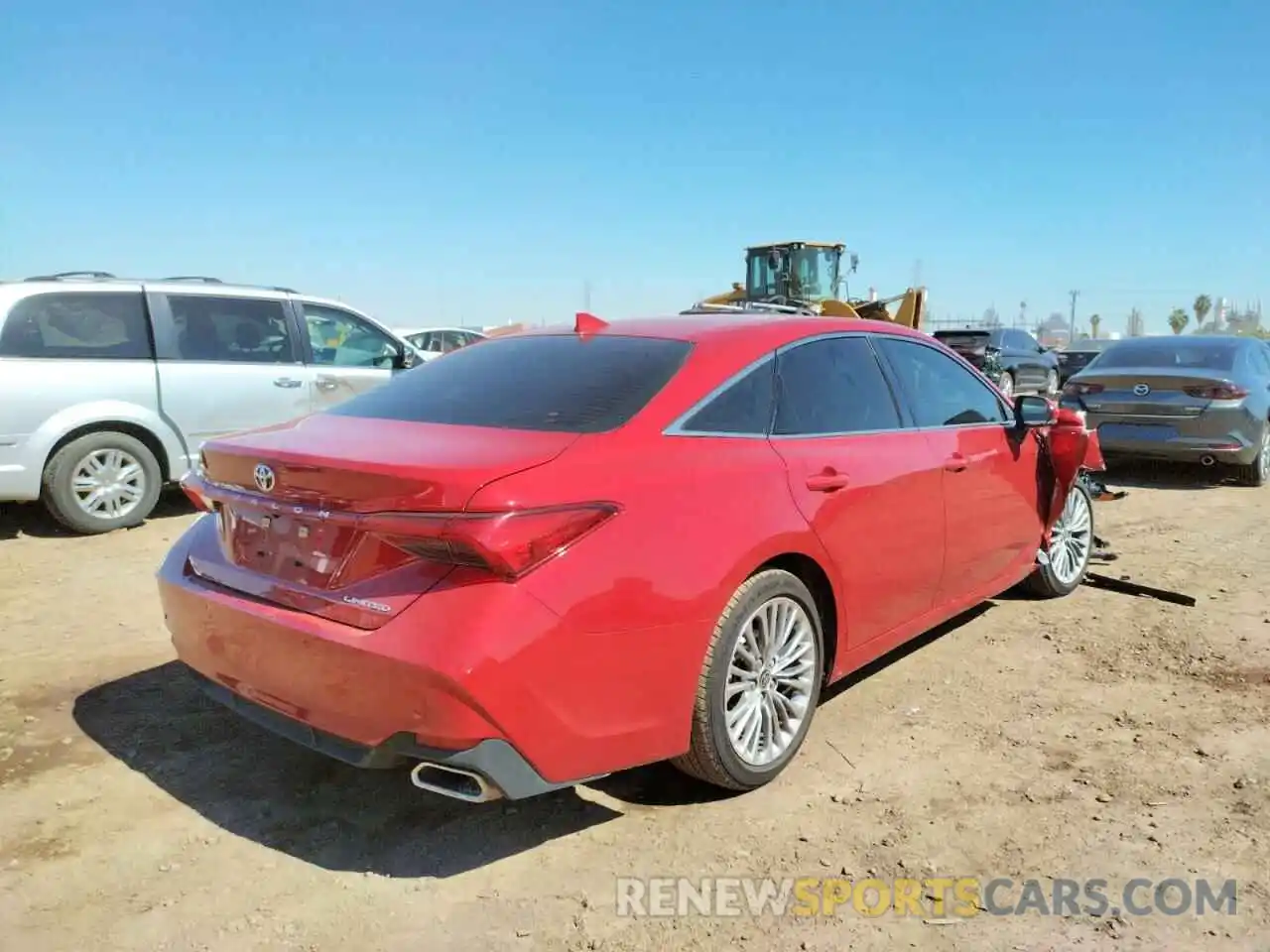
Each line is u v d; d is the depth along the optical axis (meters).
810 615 3.50
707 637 3.02
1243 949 2.56
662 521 2.93
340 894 2.79
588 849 3.03
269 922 2.66
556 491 2.71
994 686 4.32
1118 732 3.85
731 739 3.19
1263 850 3.01
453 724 2.53
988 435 4.70
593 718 2.76
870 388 4.07
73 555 6.60
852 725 3.92
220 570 3.16
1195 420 9.41
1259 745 3.72
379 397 3.67
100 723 3.90
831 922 2.67
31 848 3.00
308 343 8.45
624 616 2.78
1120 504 8.78
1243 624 5.16
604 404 3.17
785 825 3.17
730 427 3.34
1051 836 3.09
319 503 2.83
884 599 3.93
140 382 7.39
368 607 2.67
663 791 3.40
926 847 3.04
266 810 3.25
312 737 2.86
